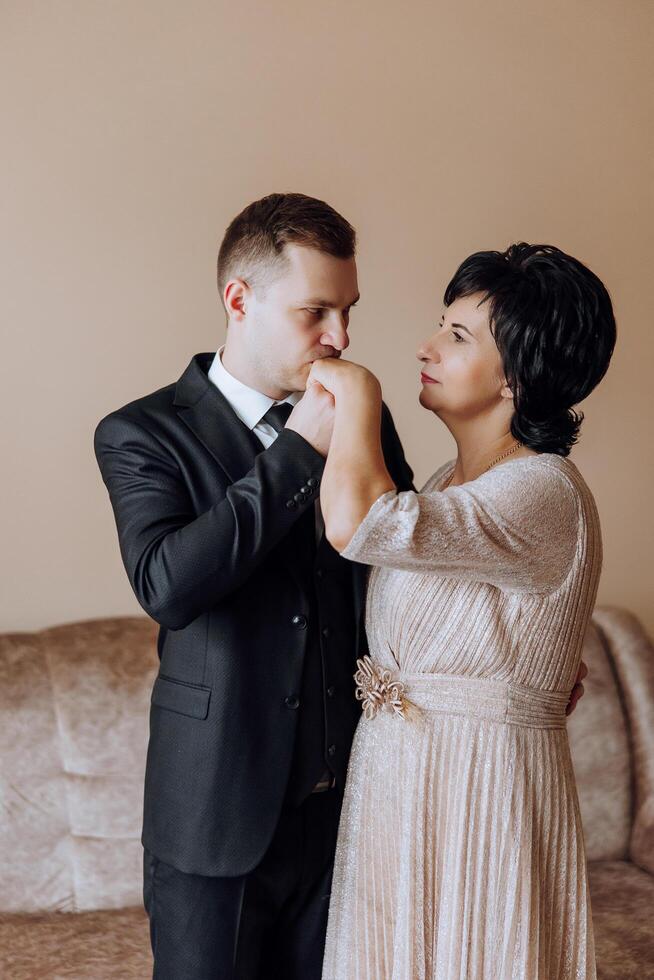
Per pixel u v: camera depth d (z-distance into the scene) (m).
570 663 1.58
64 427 2.85
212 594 1.48
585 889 1.59
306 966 1.71
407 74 3.09
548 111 3.25
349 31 3.03
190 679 1.60
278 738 1.59
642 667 2.95
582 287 1.54
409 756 1.55
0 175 2.77
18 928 2.39
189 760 1.58
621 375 3.38
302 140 3.00
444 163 3.14
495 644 1.51
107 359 2.87
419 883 1.52
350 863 1.63
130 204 2.87
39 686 2.55
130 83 2.85
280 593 1.62
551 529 1.46
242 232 1.62
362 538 1.37
